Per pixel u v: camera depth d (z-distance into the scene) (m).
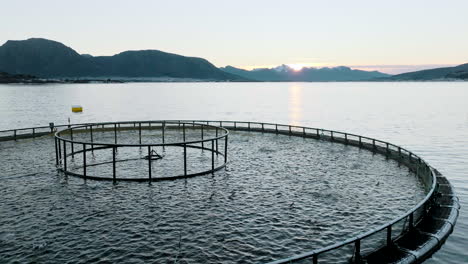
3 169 34.59
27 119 109.94
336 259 17.89
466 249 20.03
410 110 142.38
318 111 147.25
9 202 25.69
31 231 21.00
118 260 17.89
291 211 24.50
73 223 22.17
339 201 26.53
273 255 18.55
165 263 17.67
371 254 17.78
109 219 22.81
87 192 27.95
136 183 30.36
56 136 34.28
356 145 46.78
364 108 158.00
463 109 142.62
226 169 35.50
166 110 152.00
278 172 34.47
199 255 18.47
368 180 31.95
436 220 21.98
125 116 125.25
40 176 32.25
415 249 18.41
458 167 44.41
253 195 27.72
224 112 143.88
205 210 24.50
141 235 20.62
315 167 36.44
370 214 24.08
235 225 22.14
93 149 43.31
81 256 18.20
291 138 53.84
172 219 22.92
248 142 50.56
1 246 19.12
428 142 66.12
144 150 44.31
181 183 30.56
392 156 39.78
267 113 139.50
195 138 54.19
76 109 137.38
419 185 30.48
